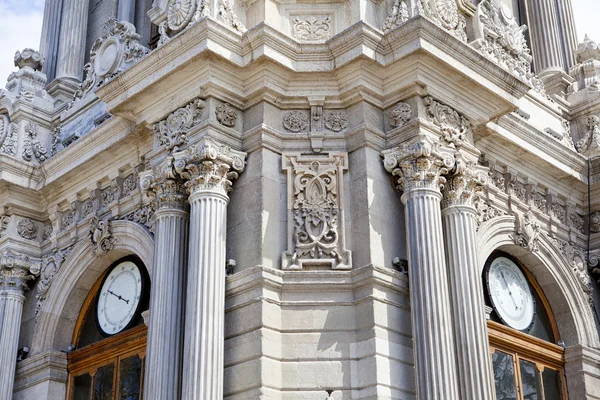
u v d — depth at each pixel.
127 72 20.27
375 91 19.59
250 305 17.91
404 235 19.05
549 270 22.95
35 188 23.77
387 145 19.48
